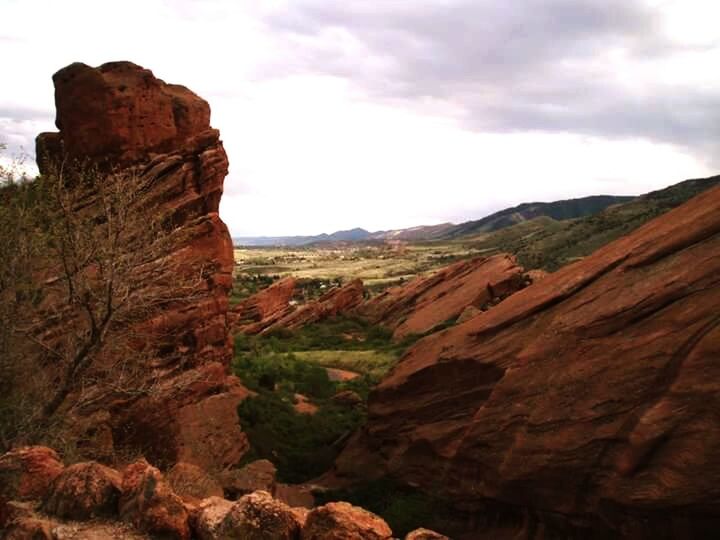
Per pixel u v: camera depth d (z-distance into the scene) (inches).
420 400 762.2
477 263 2682.1
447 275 2704.2
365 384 1568.7
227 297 1064.2
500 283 2265.0
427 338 895.1
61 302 668.1
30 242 595.5
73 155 954.7
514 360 620.7
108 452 632.4
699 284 473.1
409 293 2684.5
